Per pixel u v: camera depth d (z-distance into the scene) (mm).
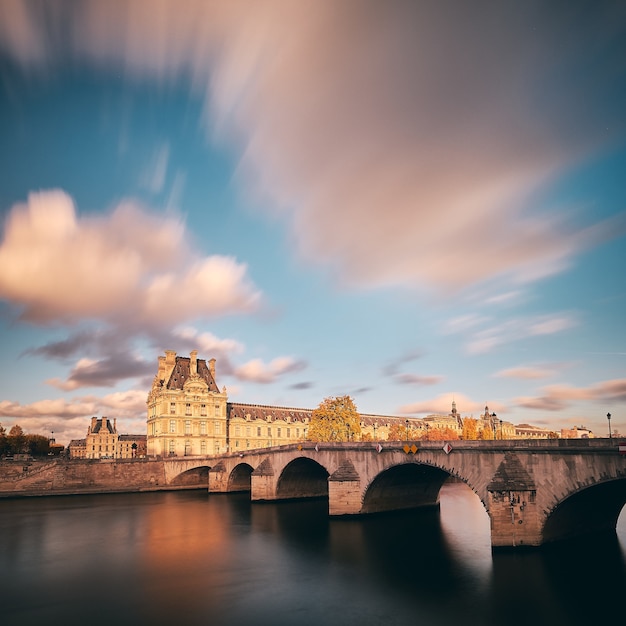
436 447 57094
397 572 45688
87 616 37219
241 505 93125
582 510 50344
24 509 90750
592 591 39531
